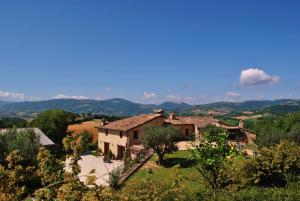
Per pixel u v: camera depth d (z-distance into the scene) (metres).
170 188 13.01
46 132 61.28
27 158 26.69
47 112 63.62
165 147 37.12
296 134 41.34
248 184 23.98
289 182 22.27
